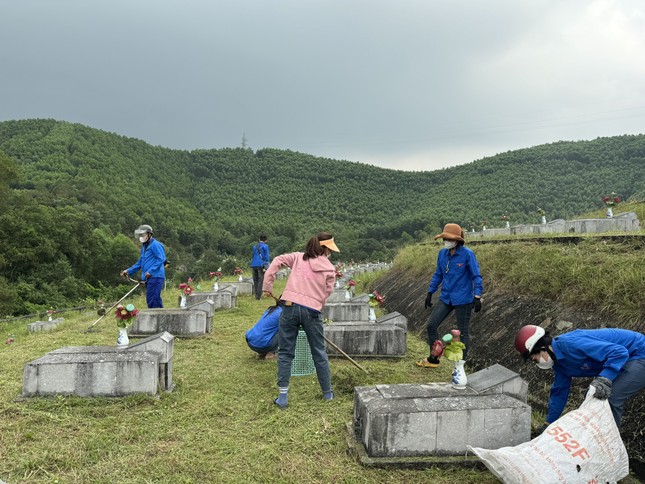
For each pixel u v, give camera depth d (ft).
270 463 10.81
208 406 14.23
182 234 240.32
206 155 492.13
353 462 10.93
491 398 11.59
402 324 22.00
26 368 14.48
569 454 9.11
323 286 14.84
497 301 21.83
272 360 19.90
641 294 14.38
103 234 144.25
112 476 10.09
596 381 9.80
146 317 24.67
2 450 11.14
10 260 98.22
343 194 430.61
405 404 11.29
